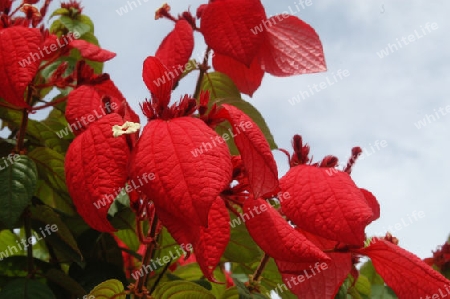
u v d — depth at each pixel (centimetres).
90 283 148
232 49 153
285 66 159
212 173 95
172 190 94
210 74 181
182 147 98
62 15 221
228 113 115
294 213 117
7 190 133
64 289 154
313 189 118
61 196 162
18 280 136
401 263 125
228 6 156
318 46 159
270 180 110
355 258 151
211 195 93
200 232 108
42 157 151
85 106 138
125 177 103
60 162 152
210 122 117
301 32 161
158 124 103
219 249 108
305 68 158
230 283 185
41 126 163
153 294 127
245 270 171
